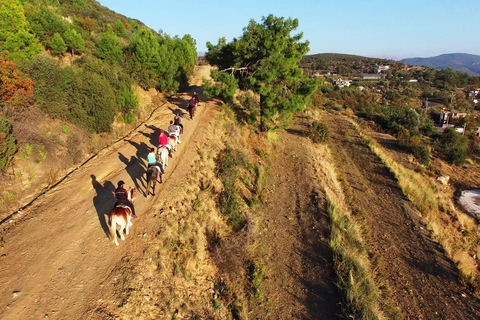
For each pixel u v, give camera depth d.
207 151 17.62
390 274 12.83
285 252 13.19
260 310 10.32
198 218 12.38
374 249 14.45
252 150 21.67
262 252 12.92
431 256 14.04
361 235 15.32
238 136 21.58
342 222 15.13
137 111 21.94
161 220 11.10
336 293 10.94
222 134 20.84
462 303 11.41
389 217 17.44
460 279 12.59
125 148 16.81
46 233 9.70
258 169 19.11
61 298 7.57
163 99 27.55
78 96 16.64
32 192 11.86
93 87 17.09
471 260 15.22
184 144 17.91
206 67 53.31
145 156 15.98
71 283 8.05
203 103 26.95
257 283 11.23
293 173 20.44
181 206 12.30
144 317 7.83
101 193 12.23
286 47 21.67
